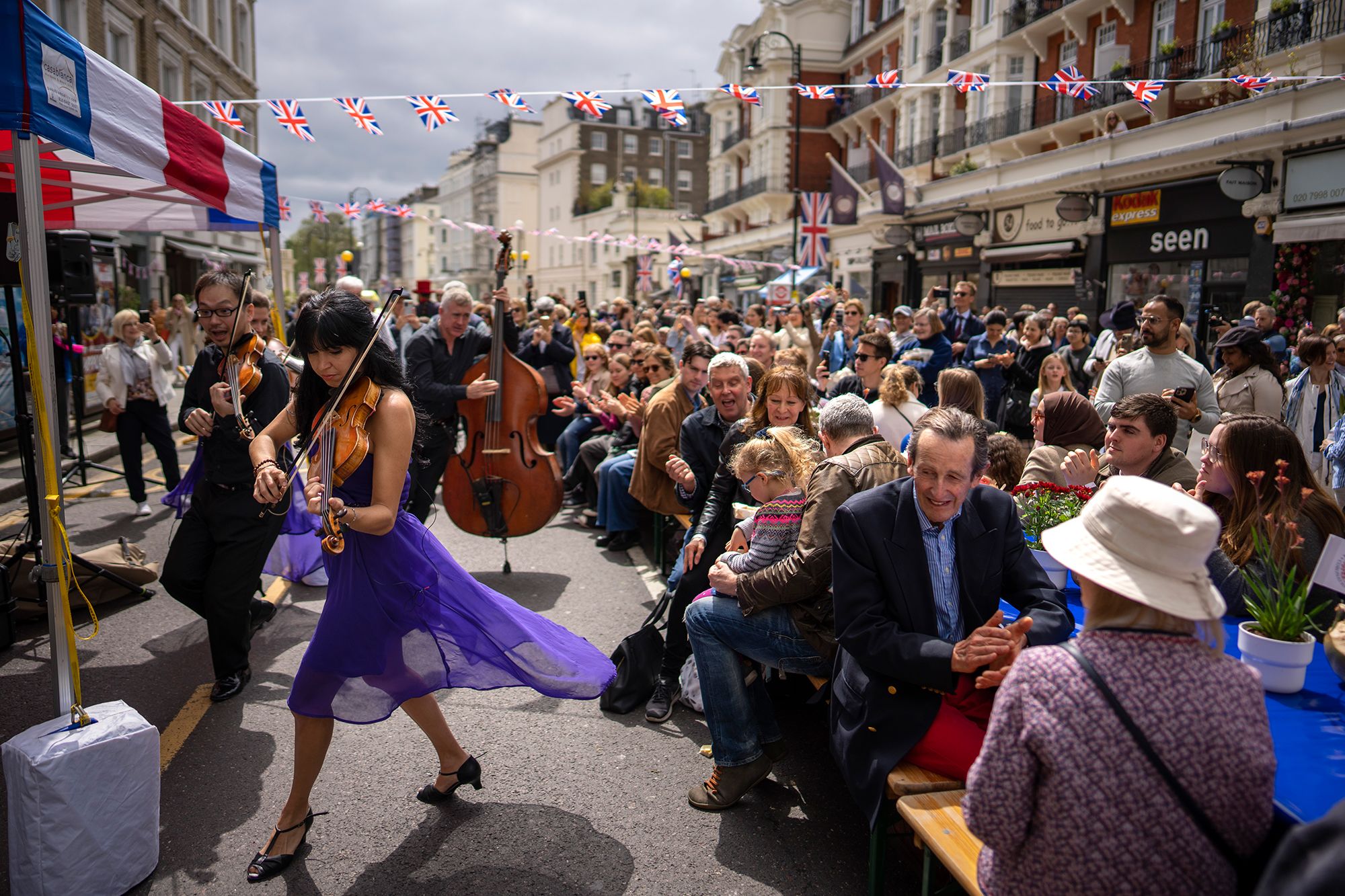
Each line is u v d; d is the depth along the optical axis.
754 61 24.08
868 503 2.77
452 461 6.16
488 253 88.81
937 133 27.75
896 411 5.51
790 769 3.68
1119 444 3.67
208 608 4.21
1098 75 20.30
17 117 2.85
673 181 73.56
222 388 4.11
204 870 2.96
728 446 4.45
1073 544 1.79
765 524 3.43
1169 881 1.60
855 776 2.73
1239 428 3.09
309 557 5.91
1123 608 1.71
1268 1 15.48
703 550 4.29
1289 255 13.36
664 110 7.15
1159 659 1.64
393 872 2.96
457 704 4.29
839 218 23.44
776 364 6.71
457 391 6.02
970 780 1.77
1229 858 1.61
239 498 4.18
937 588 2.75
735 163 43.91
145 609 5.52
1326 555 2.57
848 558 2.74
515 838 3.16
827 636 3.22
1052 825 1.65
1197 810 1.59
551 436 9.18
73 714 2.84
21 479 8.53
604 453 7.91
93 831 2.73
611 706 4.19
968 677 2.61
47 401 2.92
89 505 8.36
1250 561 3.04
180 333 18.97
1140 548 1.69
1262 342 6.19
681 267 24.36
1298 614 2.48
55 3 17.27
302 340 2.82
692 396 5.86
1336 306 13.03
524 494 6.07
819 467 3.34
